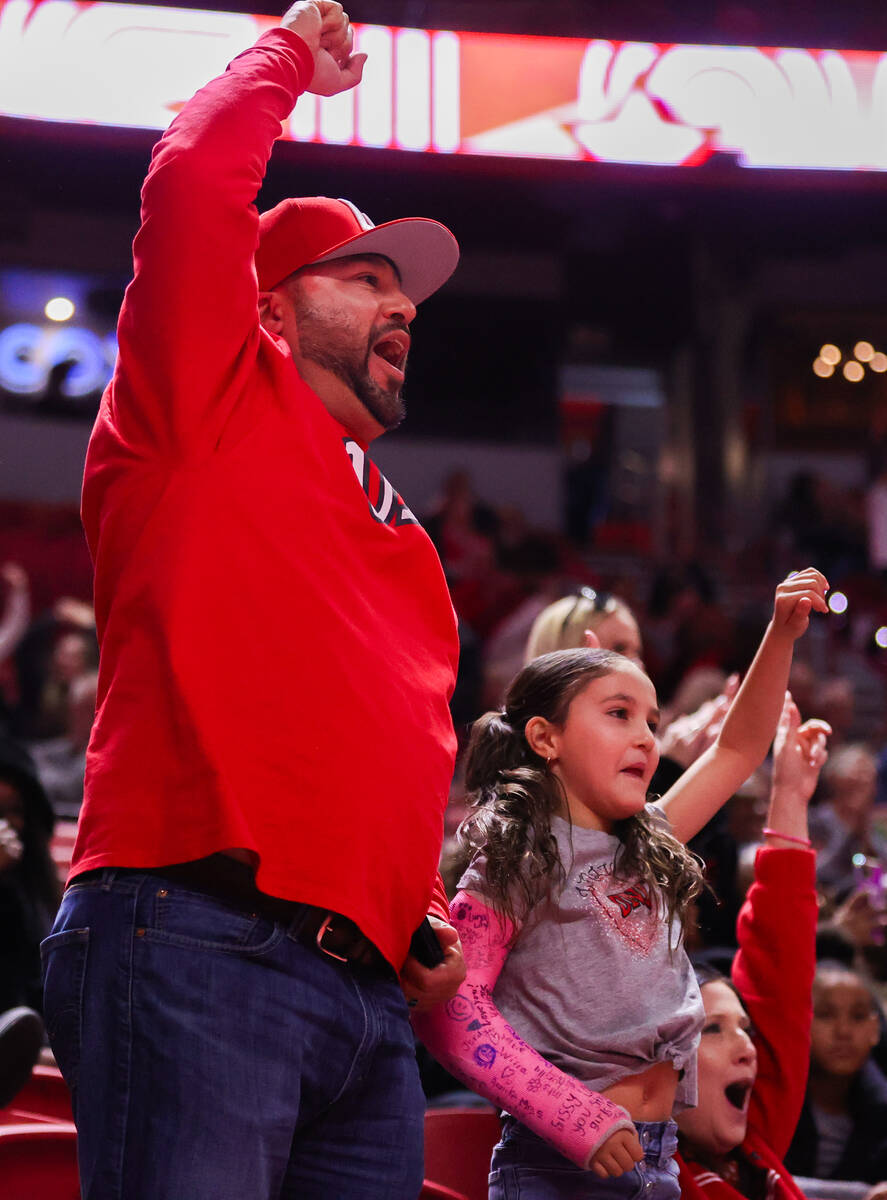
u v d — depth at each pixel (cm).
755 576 1443
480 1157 258
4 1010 351
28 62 556
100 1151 155
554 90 607
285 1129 158
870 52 638
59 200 1369
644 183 628
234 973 159
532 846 212
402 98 589
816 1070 328
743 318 1753
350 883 165
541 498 1622
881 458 1783
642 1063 204
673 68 619
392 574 191
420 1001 185
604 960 206
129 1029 157
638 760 222
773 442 1872
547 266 1658
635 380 1956
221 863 162
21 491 1433
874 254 1780
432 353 1686
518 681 234
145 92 562
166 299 173
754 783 478
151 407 175
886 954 405
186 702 164
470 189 1234
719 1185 243
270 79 188
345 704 170
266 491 176
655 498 1959
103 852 163
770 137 626
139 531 173
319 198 207
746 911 266
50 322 1513
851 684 1108
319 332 197
